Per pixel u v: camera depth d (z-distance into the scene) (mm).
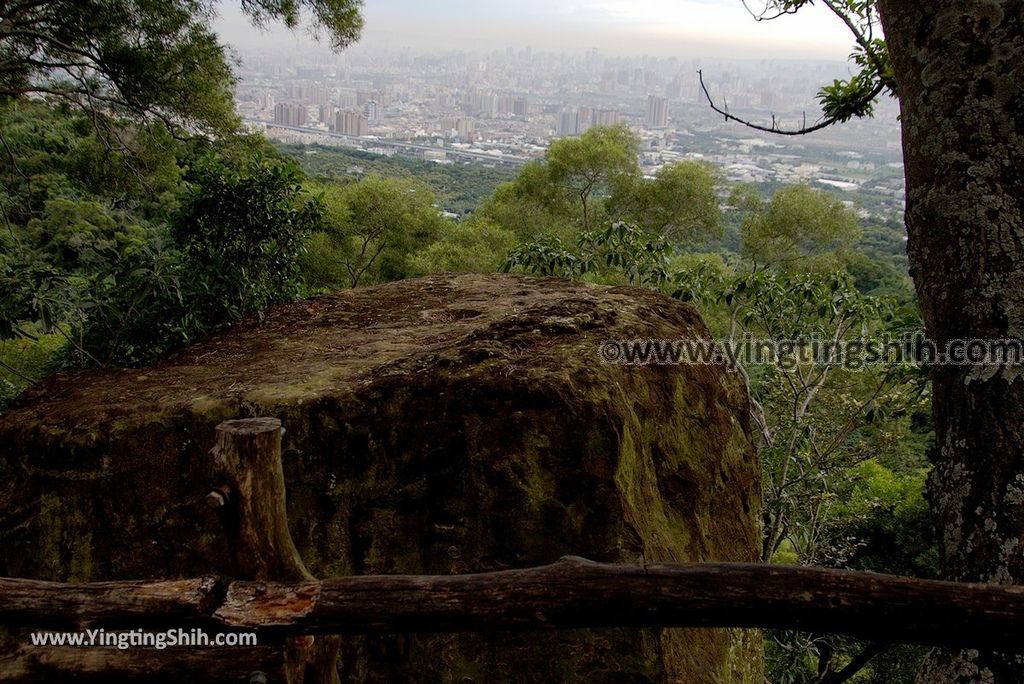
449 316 4340
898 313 5445
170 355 4160
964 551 1824
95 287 4398
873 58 4059
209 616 1578
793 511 6609
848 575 1450
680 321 4016
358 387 2947
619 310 3703
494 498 2660
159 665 1738
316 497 2865
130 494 2920
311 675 1816
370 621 1549
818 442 6980
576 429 2615
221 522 1655
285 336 4215
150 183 9547
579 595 1497
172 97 8031
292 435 2873
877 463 10297
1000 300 1858
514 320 3395
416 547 2764
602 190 17578
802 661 6141
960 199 1962
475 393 2752
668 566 1511
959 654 1851
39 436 3016
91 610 1597
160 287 4328
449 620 1531
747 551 3559
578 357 2926
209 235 4996
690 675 2641
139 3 7254
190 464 2912
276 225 5078
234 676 1697
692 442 3426
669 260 6902
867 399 6738
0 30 6914
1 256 9195
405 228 16516
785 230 16703
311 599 1562
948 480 1910
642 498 2842
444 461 2766
